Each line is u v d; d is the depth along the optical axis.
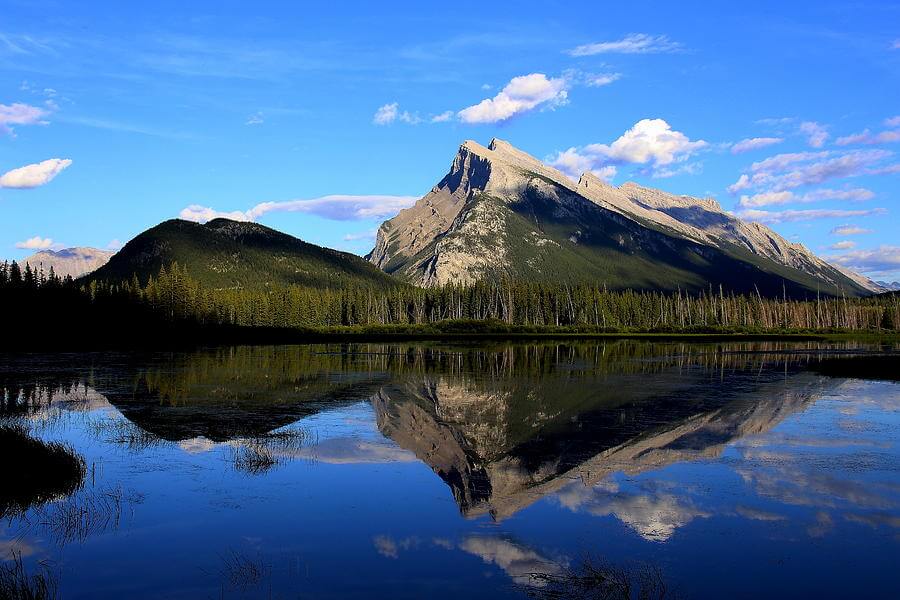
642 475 25.47
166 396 47.03
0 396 46.50
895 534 19.03
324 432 34.00
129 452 29.09
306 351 99.31
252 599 14.91
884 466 26.69
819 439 32.12
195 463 27.16
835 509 21.20
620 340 144.75
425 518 20.41
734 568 16.66
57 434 32.91
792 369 69.31
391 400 45.75
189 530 19.34
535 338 149.00
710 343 132.25
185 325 144.50
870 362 78.75
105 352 91.38
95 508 21.20
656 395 48.22
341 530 19.33
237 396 47.34
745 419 37.72
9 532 19.23
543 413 40.31
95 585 15.73
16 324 111.31
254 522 20.02
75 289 131.25
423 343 126.69
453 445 30.98
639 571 16.41
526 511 21.08
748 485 23.98
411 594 15.12
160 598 15.02
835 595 15.19
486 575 16.17
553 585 15.60
